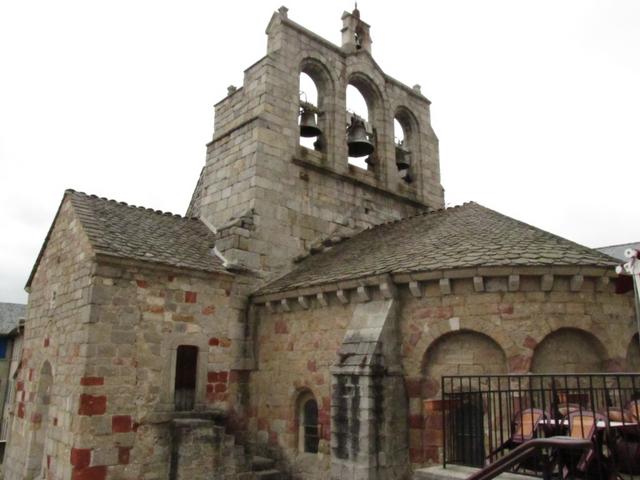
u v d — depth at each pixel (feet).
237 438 44.24
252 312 47.19
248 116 55.06
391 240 47.24
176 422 37.99
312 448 40.81
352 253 47.70
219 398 43.75
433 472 25.85
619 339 32.81
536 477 22.33
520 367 31.89
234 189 53.52
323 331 40.93
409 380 35.14
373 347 34.04
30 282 56.13
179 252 45.27
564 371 32.68
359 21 67.46
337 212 57.21
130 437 37.37
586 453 21.11
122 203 51.39
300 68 58.75
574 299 32.78
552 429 22.98
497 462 17.01
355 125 61.77
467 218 46.16
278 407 43.29
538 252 33.99
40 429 45.83
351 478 32.63
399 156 67.51
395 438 33.55
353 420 33.37
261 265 49.11
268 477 40.40
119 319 38.65
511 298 33.09
